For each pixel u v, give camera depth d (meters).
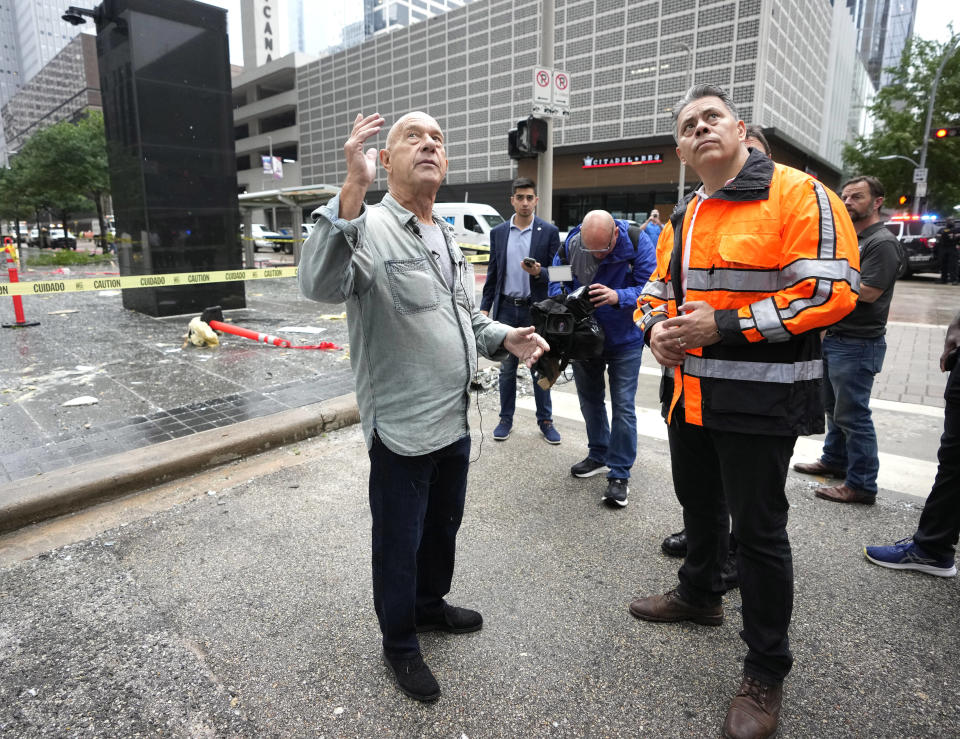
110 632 2.25
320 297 1.68
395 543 1.93
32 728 1.80
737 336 1.72
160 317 8.90
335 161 47.09
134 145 8.45
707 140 1.84
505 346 2.12
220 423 4.30
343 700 1.93
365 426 1.93
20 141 101.31
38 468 3.53
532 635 2.26
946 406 2.51
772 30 26.81
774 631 1.84
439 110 38.38
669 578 2.64
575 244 3.53
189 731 1.80
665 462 3.96
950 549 2.59
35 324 8.20
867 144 30.72
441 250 1.95
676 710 1.91
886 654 2.14
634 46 29.77
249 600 2.45
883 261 2.93
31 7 134.38
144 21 8.14
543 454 4.09
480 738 1.79
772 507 1.84
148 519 3.13
